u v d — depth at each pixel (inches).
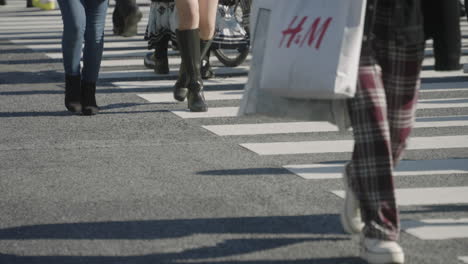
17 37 1096.2
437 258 336.8
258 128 585.9
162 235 362.9
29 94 708.7
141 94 713.0
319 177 458.6
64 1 590.2
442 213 396.8
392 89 330.3
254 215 390.0
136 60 905.5
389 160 318.7
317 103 329.1
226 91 735.7
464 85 762.2
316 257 335.9
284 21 318.3
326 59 308.7
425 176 463.5
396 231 323.9
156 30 794.8
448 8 325.4
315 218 385.4
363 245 327.6
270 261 331.3
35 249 347.6
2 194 427.5
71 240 358.0
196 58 629.9
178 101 682.2
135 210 398.3
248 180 450.9
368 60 318.0
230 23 791.7
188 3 612.1
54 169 474.3
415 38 320.5
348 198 348.5
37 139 547.8
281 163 489.1
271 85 318.7
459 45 330.0
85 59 614.2
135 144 534.0
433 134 570.6
